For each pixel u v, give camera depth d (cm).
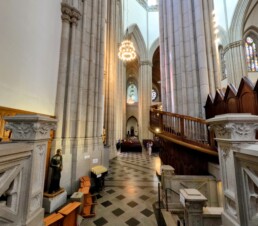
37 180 136
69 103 525
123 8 1664
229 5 1351
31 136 129
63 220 272
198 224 214
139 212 380
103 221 342
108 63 1100
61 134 497
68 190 482
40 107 438
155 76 3150
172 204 408
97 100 636
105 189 525
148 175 685
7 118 133
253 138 125
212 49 584
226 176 137
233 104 399
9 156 95
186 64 614
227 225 130
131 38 2052
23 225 112
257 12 1295
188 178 426
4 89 324
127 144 1420
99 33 670
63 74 527
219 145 148
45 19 464
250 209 112
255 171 108
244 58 1306
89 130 585
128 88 3212
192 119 482
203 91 551
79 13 579
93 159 587
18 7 362
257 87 329
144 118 1966
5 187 96
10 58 338
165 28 757
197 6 602
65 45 542
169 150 636
